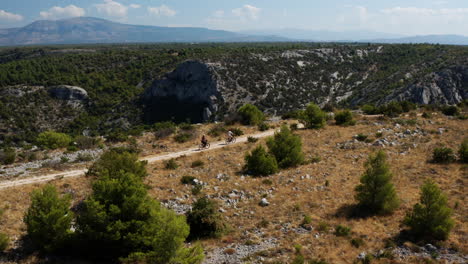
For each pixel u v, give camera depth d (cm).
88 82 13300
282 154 2284
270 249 1198
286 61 14688
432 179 1794
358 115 4166
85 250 1159
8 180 1944
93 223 1124
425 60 13312
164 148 2825
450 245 1150
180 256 1049
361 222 1390
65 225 1178
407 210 1455
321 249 1177
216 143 2983
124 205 1159
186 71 12800
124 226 1114
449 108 3775
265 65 13850
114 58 17438
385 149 2442
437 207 1211
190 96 12481
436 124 3153
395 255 1109
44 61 15838
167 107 12450
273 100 11819
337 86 13462
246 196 1753
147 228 1131
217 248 1252
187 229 1078
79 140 3103
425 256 1096
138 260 1116
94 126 10744
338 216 1456
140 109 12125
